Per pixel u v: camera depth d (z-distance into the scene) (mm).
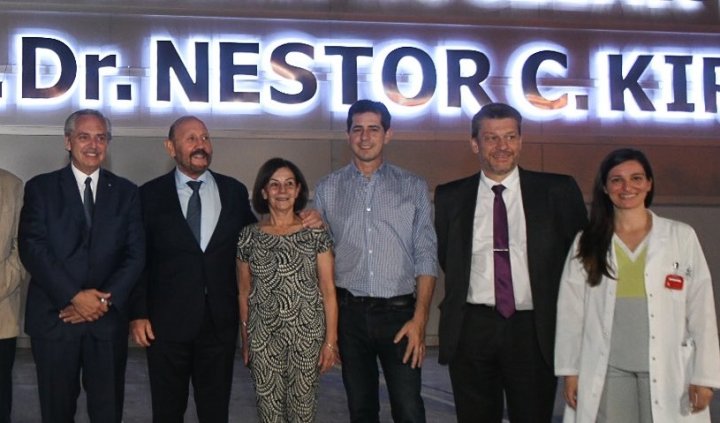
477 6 10328
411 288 4414
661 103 10469
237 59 9875
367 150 4371
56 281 4215
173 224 4449
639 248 3760
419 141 10047
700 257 3715
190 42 9820
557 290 4094
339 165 9969
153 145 9742
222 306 4473
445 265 4301
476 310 4141
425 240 4395
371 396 4383
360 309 4344
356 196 4430
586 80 10383
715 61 10594
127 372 8602
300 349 4270
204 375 4504
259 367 4293
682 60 10523
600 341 3766
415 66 10094
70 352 4316
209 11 9836
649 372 3654
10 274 4492
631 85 10414
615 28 10445
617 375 3766
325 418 6617
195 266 4434
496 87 10227
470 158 10117
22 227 4316
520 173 4211
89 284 4312
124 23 9742
